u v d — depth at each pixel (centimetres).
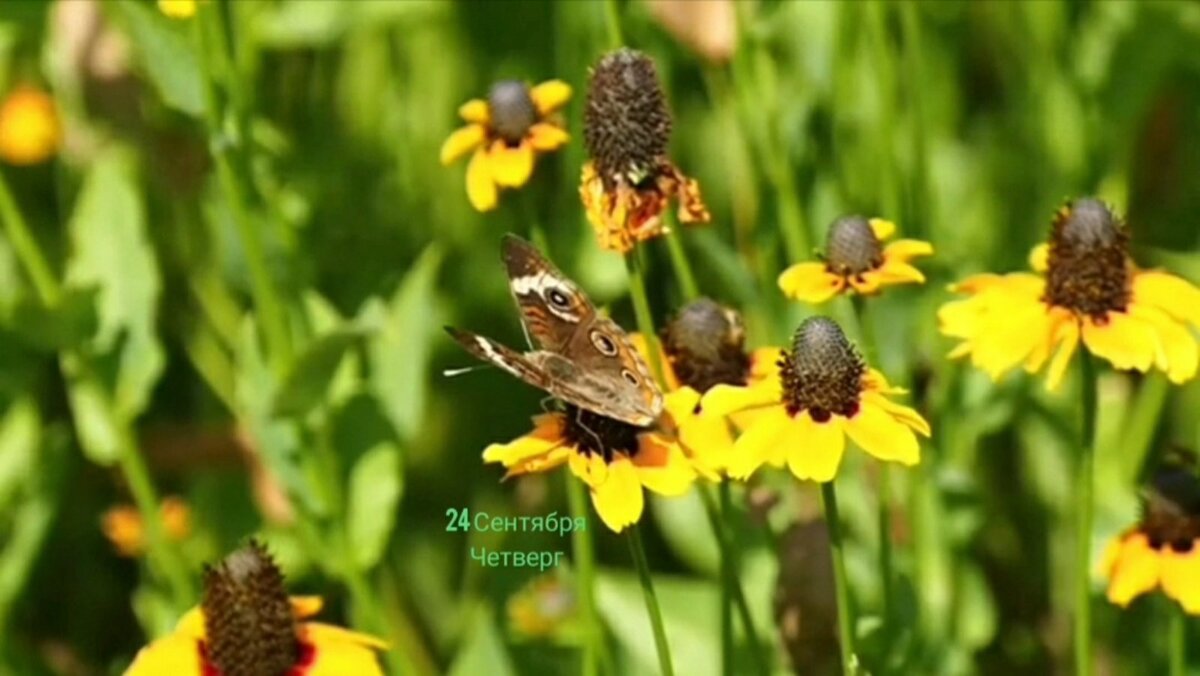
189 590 89
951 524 89
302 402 87
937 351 92
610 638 89
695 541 90
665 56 98
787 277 80
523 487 97
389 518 90
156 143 99
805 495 89
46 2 99
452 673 85
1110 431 94
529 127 81
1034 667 95
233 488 96
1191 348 77
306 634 77
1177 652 79
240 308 98
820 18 95
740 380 79
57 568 99
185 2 84
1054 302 78
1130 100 98
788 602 85
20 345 95
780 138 89
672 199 79
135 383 90
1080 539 78
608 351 73
